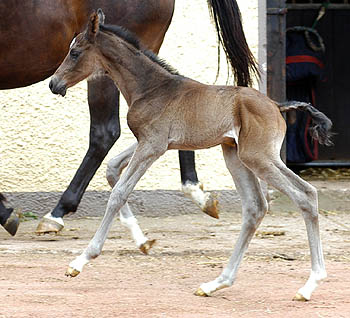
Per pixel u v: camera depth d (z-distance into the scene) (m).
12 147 19.48
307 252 14.62
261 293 11.28
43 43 15.60
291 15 27.27
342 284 11.90
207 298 10.97
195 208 19.89
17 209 16.75
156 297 11.00
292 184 10.62
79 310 10.18
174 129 11.41
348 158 27.41
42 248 14.86
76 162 19.62
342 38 27.58
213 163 19.97
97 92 15.90
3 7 15.27
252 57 15.02
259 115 10.77
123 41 11.95
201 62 19.98
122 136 19.62
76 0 15.76
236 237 16.45
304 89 26.64
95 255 11.06
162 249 14.90
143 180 19.78
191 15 19.94
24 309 10.18
